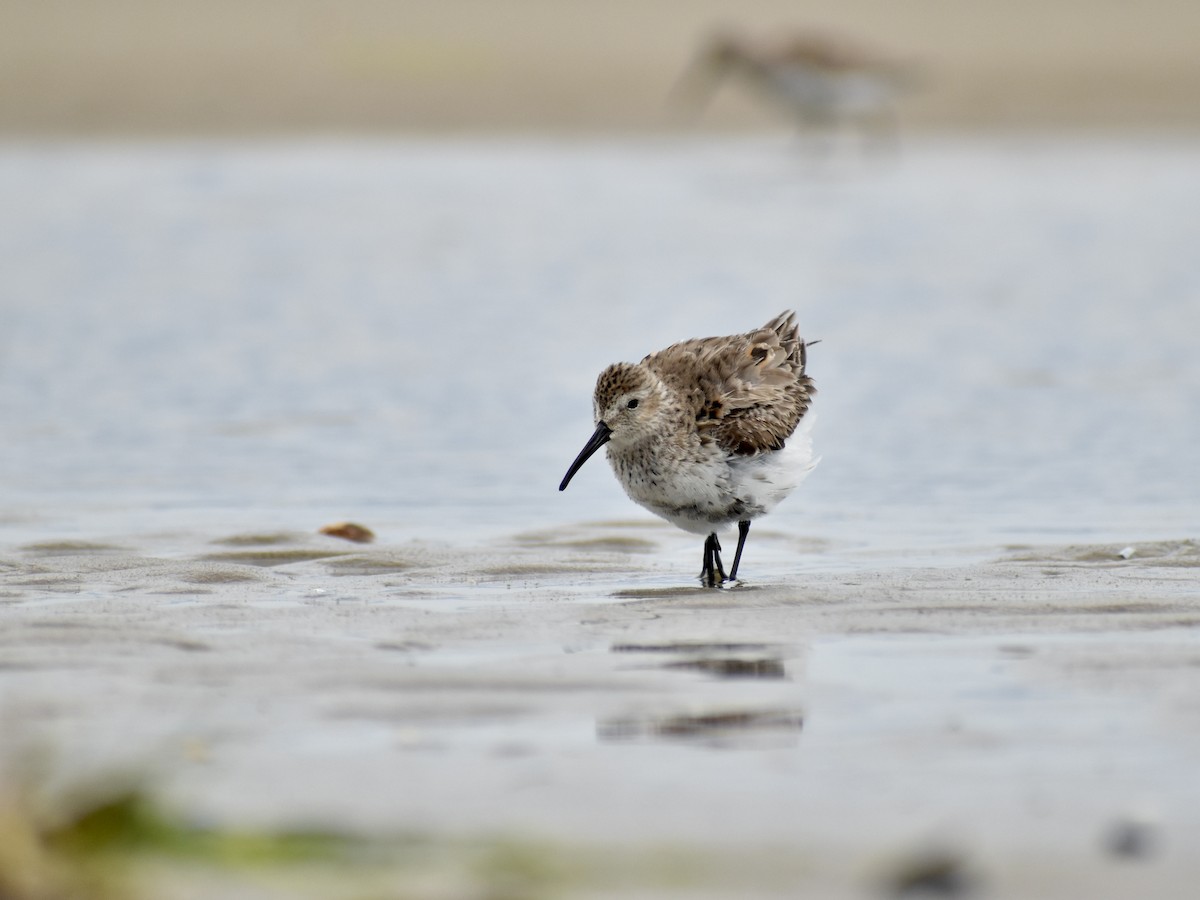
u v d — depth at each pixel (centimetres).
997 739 733
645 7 5272
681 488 1194
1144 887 580
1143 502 1373
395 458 1563
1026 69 4925
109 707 777
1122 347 2056
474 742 730
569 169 3859
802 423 1255
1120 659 864
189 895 573
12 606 1009
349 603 1030
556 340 2120
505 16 5038
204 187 3503
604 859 600
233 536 1259
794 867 596
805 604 1021
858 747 723
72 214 3169
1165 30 5241
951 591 1051
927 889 577
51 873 585
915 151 4241
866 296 2420
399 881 582
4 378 1894
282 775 686
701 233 3022
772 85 4322
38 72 4344
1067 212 3247
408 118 4303
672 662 868
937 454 1570
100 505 1375
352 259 2744
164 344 2089
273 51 4591
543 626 959
